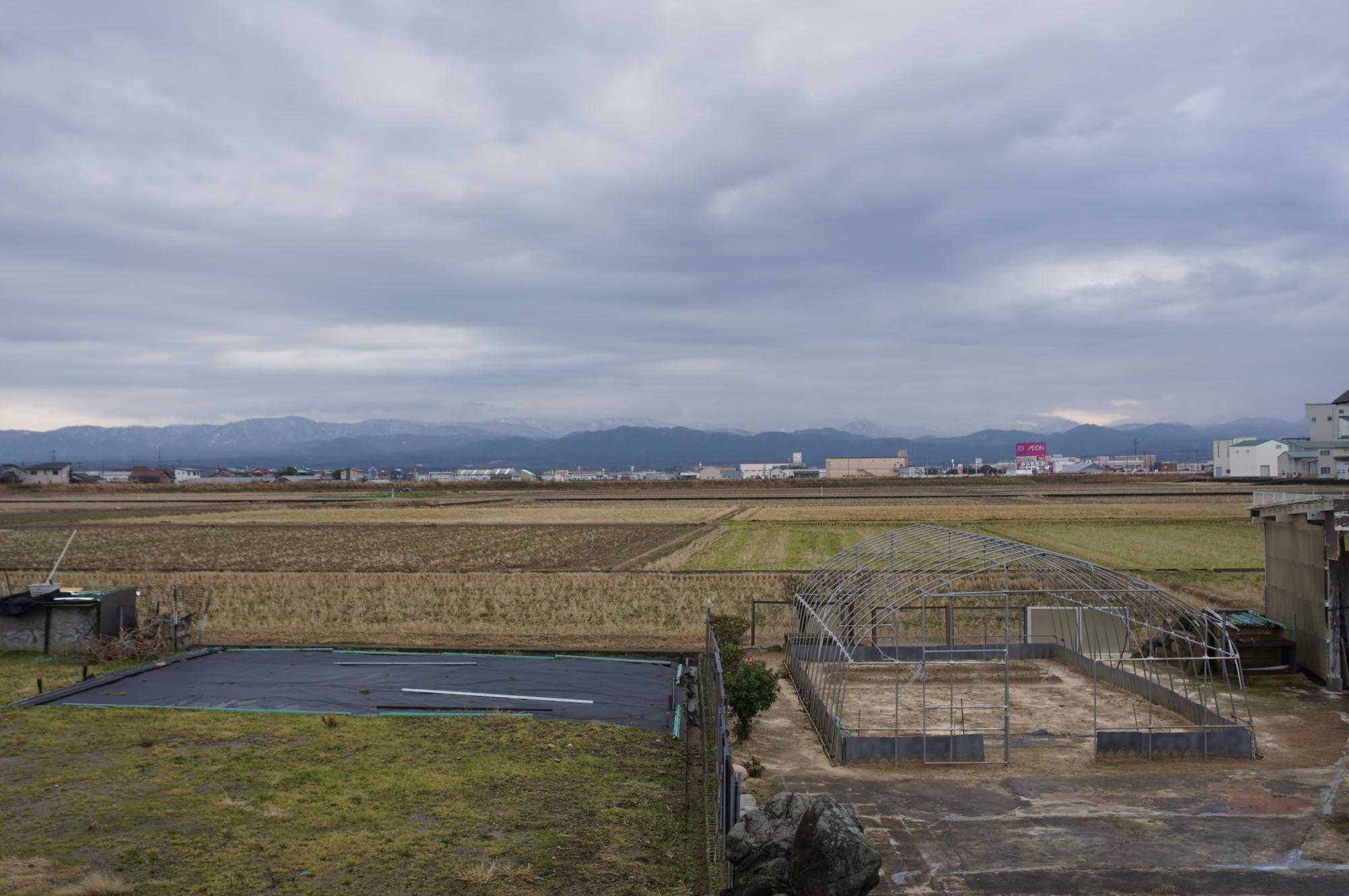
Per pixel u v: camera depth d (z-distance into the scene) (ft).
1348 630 81.76
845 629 71.97
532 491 553.64
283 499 459.73
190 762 59.36
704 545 217.36
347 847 46.14
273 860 44.57
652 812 52.65
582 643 102.17
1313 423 512.63
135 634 94.17
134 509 362.12
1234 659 65.82
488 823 49.90
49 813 50.29
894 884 43.88
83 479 640.17
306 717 70.28
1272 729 69.87
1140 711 74.59
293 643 101.40
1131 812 52.90
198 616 117.39
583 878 43.60
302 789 54.49
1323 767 60.90
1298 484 451.53
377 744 63.67
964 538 87.86
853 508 337.31
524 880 43.01
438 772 57.93
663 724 70.85
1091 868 45.44
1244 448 535.19
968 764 62.13
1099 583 74.38
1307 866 45.50
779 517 298.56
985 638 94.02
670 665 90.99
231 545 218.79
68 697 76.43
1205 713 68.13
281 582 146.30
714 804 53.57
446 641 103.04
